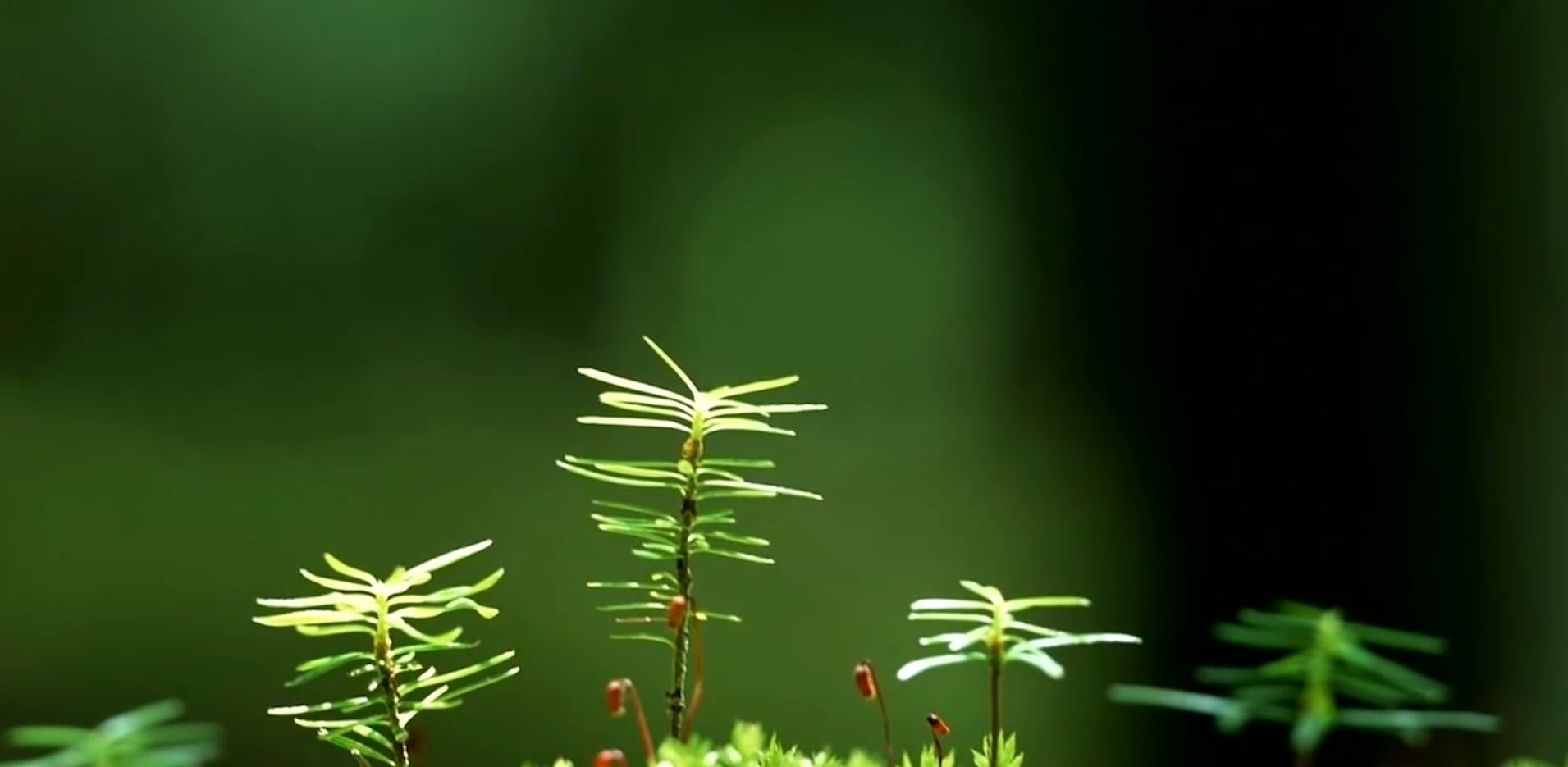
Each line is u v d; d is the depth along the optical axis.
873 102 1.93
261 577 1.71
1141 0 1.85
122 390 1.74
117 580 1.68
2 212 1.72
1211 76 1.81
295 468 1.76
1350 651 0.63
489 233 1.85
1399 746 1.25
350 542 1.74
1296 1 1.73
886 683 1.76
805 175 1.93
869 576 1.82
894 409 1.90
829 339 1.91
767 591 1.77
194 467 1.73
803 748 1.73
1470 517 1.64
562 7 1.86
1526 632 1.63
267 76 1.80
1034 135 1.92
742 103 1.91
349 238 1.82
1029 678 1.74
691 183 1.91
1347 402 1.70
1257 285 1.78
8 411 1.69
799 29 1.92
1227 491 1.78
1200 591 1.78
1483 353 1.64
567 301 1.87
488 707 1.65
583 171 1.88
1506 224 1.63
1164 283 1.85
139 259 1.77
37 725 1.63
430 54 1.83
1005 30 1.92
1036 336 1.91
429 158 1.84
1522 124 1.62
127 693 1.66
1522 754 1.58
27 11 1.73
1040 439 1.89
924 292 1.93
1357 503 1.69
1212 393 1.80
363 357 1.81
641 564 1.73
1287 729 1.70
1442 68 1.64
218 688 1.67
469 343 1.84
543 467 1.80
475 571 1.74
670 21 1.89
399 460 1.78
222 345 1.77
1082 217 1.90
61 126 1.75
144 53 1.77
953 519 1.86
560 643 1.70
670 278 1.90
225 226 1.79
